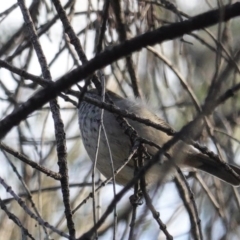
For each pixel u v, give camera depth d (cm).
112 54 355
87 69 359
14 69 484
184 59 893
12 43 830
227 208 804
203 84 877
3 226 795
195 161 849
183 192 777
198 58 880
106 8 546
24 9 619
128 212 858
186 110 878
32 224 760
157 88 847
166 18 892
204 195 816
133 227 481
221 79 342
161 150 351
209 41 888
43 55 592
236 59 382
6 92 813
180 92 882
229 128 809
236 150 856
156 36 349
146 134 841
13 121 367
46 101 366
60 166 542
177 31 347
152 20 817
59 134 555
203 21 344
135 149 568
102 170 839
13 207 791
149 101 877
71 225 499
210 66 876
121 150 814
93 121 819
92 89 791
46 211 851
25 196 786
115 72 886
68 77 362
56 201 862
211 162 850
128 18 811
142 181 501
